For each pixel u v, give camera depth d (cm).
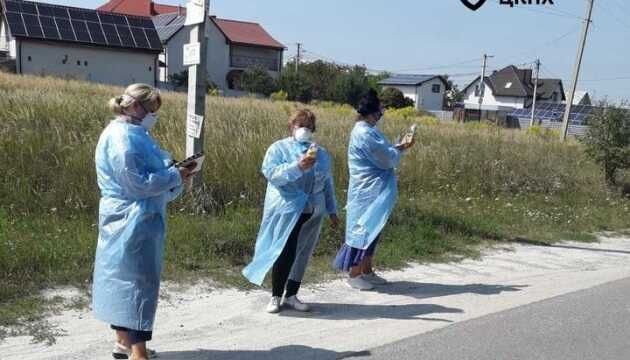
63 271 588
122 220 387
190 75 813
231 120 1213
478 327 544
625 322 573
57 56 4541
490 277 723
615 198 1380
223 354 461
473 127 2330
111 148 383
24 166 806
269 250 534
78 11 4797
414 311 584
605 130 1423
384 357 469
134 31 4925
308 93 5775
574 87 2748
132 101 389
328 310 575
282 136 1107
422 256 794
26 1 4609
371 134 620
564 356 488
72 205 763
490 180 1294
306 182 534
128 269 389
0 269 563
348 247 638
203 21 791
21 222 697
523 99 8506
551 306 612
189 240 698
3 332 467
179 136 1022
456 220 946
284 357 460
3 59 4506
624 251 923
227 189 880
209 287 607
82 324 493
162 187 387
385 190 634
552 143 1944
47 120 1027
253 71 5638
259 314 551
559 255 866
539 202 1244
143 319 395
